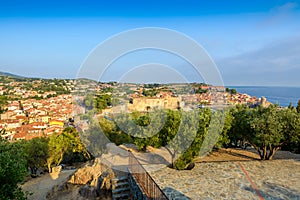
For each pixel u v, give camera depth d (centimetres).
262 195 738
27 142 1855
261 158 1270
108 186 1055
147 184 773
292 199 710
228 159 1286
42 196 1302
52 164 2009
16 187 611
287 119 1117
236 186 808
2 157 575
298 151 1409
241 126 1227
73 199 1089
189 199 707
